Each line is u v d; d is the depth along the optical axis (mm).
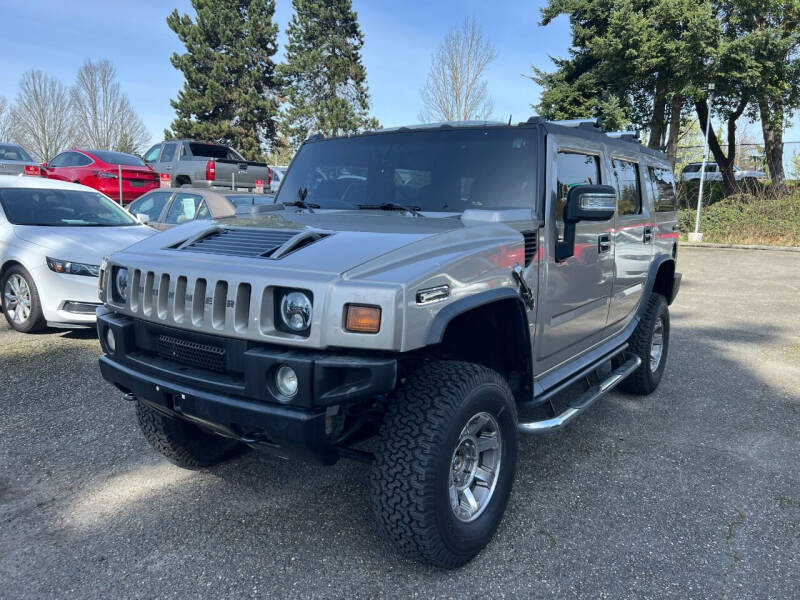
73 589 2566
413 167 3707
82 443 3969
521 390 3275
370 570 2740
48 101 48156
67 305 6344
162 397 2768
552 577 2725
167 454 3514
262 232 2994
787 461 4027
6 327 6863
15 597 2506
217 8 41344
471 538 2729
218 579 2654
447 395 2590
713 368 6250
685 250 17734
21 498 3287
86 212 7531
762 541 3061
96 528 3025
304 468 3740
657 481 3693
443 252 2666
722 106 23359
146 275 2869
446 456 2541
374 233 2830
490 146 3564
